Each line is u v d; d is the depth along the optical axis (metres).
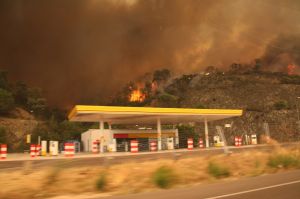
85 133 63.78
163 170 13.67
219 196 10.53
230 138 96.88
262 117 101.19
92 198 10.82
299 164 19.11
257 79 158.50
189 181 14.11
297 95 129.12
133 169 15.68
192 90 167.38
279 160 18.69
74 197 11.09
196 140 68.19
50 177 13.03
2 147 32.03
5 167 21.02
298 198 10.00
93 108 43.28
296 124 92.38
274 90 137.00
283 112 99.31
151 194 11.29
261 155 20.91
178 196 10.73
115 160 22.45
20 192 11.45
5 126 85.81
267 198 10.05
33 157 35.72
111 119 53.38
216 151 30.64
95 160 24.17
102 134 49.94
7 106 95.44
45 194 11.44
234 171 16.62
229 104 138.38
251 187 12.22
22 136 86.00
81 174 14.63
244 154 21.14
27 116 102.12
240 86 150.62
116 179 13.30
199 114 50.00
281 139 87.69
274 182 13.41
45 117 111.88
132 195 11.20
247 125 100.94
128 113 45.25
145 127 77.25
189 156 21.50
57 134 83.00
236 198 10.12
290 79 154.88
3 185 12.29
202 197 10.45
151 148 44.72
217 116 53.91
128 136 54.66
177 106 141.38
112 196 11.12
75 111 44.31
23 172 15.16
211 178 14.77
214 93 150.88
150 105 148.62
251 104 131.38
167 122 64.75
